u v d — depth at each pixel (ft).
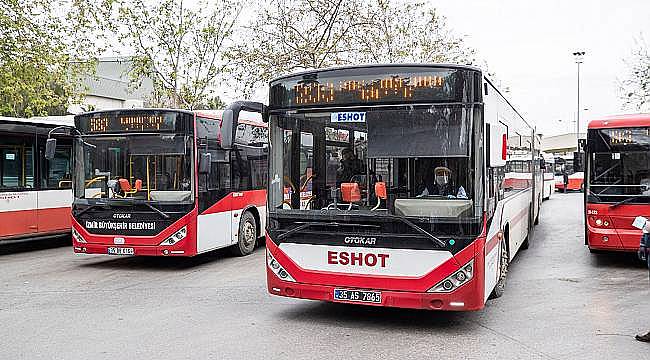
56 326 24.52
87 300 29.40
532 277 35.37
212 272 37.24
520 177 39.50
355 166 23.31
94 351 21.17
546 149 197.88
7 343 22.18
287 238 24.30
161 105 82.69
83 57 74.23
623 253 44.42
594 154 37.70
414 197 22.53
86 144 38.17
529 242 48.65
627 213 36.78
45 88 71.36
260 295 30.42
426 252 22.27
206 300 29.27
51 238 56.54
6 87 65.67
